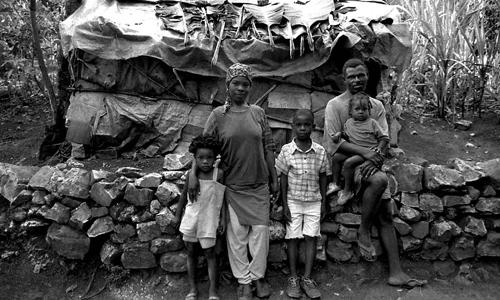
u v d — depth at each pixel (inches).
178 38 123.3
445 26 159.0
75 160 132.3
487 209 119.9
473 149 140.9
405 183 119.6
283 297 107.3
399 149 133.0
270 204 114.6
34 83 201.5
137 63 129.3
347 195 114.0
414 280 111.0
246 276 105.5
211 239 103.0
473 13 156.8
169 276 111.9
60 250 114.7
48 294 111.3
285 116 133.0
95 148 133.6
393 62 132.1
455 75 161.8
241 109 107.1
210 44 124.5
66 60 141.3
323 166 112.2
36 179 120.8
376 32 129.1
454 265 118.7
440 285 113.3
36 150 151.8
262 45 125.1
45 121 179.0
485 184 121.6
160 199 112.4
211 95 132.4
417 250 119.2
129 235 113.8
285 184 113.0
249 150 104.4
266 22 128.6
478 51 159.8
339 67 134.4
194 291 106.0
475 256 119.6
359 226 115.6
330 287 111.6
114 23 122.7
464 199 119.3
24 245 120.9
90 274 115.1
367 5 145.4
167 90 132.3
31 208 119.9
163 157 132.5
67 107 144.6
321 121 133.3
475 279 115.7
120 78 131.3
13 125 176.2
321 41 125.6
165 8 136.1
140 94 132.6
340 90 136.3
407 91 167.2
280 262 113.5
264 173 107.4
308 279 108.1
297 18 130.1
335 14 135.6
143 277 113.1
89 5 132.4
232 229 105.9
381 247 116.5
